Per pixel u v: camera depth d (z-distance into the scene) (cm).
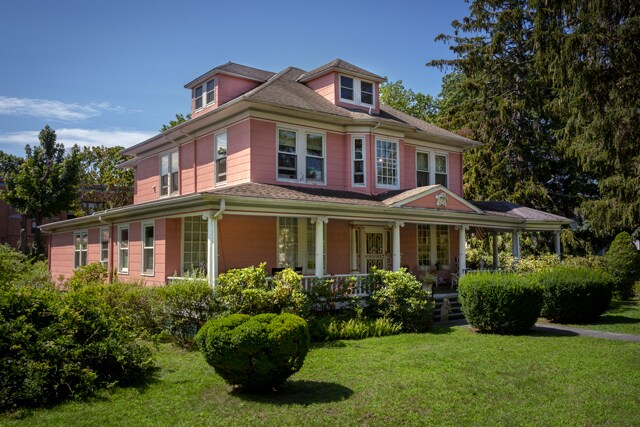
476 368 917
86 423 642
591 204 2430
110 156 4059
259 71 2091
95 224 2045
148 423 643
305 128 1755
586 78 1548
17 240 3906
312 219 1470
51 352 743
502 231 2397
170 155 2116
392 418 659
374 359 999
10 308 786
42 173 3600
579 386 803
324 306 1378
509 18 2902
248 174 1612
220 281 1172
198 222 1636
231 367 734
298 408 695
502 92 3117
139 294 1220
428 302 1417
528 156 2984
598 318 1603
